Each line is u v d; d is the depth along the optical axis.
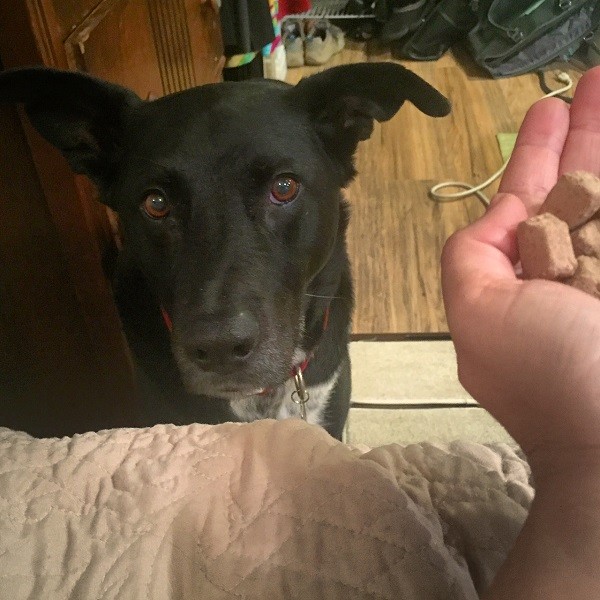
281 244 0.38
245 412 0.47
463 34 1.15
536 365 0.21
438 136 0.98
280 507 0.22
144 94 0.53
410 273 0.78
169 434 0.25
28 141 0.40
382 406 0.65
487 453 0.25
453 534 0.22
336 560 0.20
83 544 0.21
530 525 0.18
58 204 0.43
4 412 0.46
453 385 0.66
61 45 0.38
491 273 0.25
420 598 0.19
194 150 0.35
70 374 0.51
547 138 0.37
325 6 1.21
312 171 0.38
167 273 0.38
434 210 0.86
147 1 0.53
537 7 1.04
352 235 0.83
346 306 0.50
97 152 0.41
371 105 0.41
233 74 0.92
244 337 0.33
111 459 0.23
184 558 0.21
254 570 0.20
